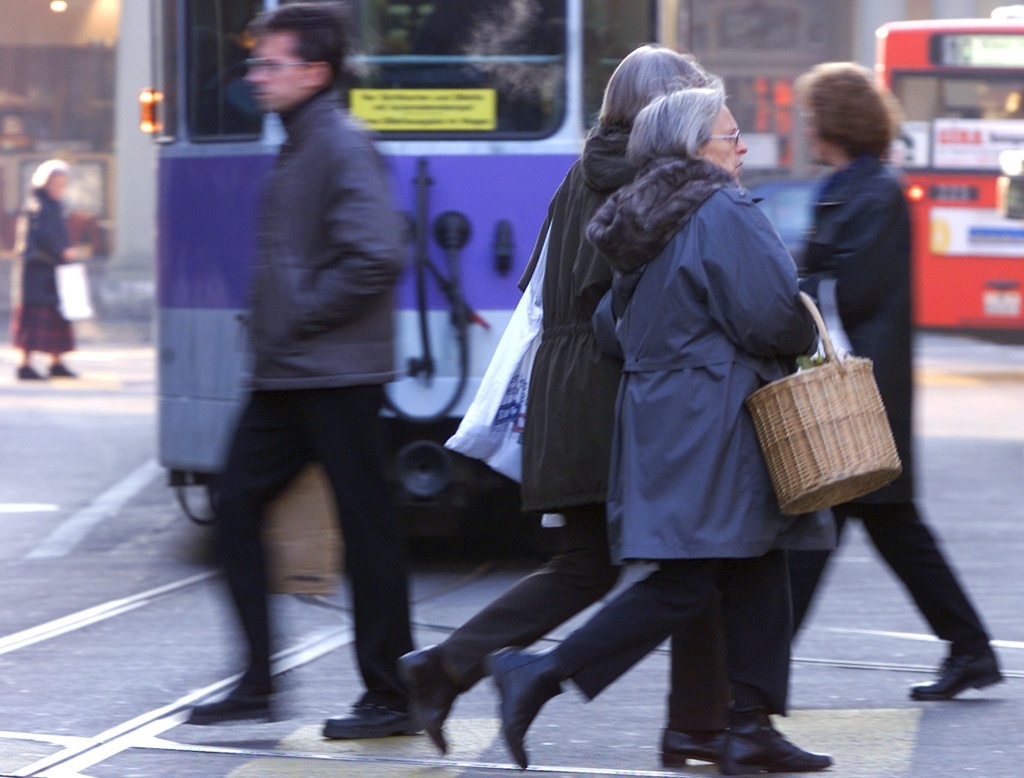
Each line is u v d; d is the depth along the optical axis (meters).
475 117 30.20
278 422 19.48
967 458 49.19
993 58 81.06
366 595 19.55
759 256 17.12
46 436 52.72
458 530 36.03
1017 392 68.06
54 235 69.88
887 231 21.16
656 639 17.62
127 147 103.38
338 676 23.47
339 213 18.83
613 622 17.56
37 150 109.19
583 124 30.33
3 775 18.41
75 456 48.56
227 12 30.88
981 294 81.19
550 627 18.78
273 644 19.61
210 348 31.23
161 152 32.22
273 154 30.17
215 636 26.03
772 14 120.25
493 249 30.00
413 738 19.97
